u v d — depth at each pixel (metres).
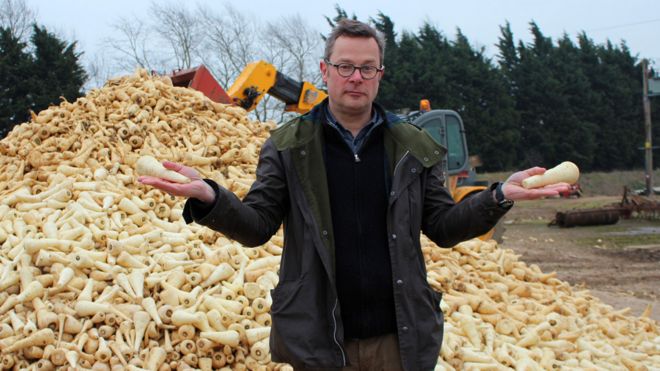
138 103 7.00
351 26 2.86
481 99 42.59
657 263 14.17
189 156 6.42
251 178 6.54
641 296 10.70
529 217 26.19
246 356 4.44
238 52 36.44
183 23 35.44
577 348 5.62
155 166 2.60
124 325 4.41
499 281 6.46
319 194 2.88
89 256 4.84
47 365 4.14
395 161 2.93
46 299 4.59
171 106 7.14
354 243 2.90
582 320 6.23
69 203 5.62
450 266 6.29
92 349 4.29
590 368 5.23
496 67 46.44
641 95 51.69
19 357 4.22
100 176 6.04
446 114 12.68
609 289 11.33
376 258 2.90
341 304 2.90
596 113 47.91
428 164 2.93
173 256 5.12
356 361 2.94
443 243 2.98
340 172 2.93
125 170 6.27
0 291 4.66
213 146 6.75
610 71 50.91
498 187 2.72
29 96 30.34
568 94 47.66
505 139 42.12
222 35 36.03
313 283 2.84
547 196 2.61
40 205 5.59
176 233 5.47
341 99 2.88
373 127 2.94
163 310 4.50
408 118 13.44
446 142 12.60
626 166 49.88
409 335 2.86
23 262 4.82
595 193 41.75
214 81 9.05
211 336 4.35
